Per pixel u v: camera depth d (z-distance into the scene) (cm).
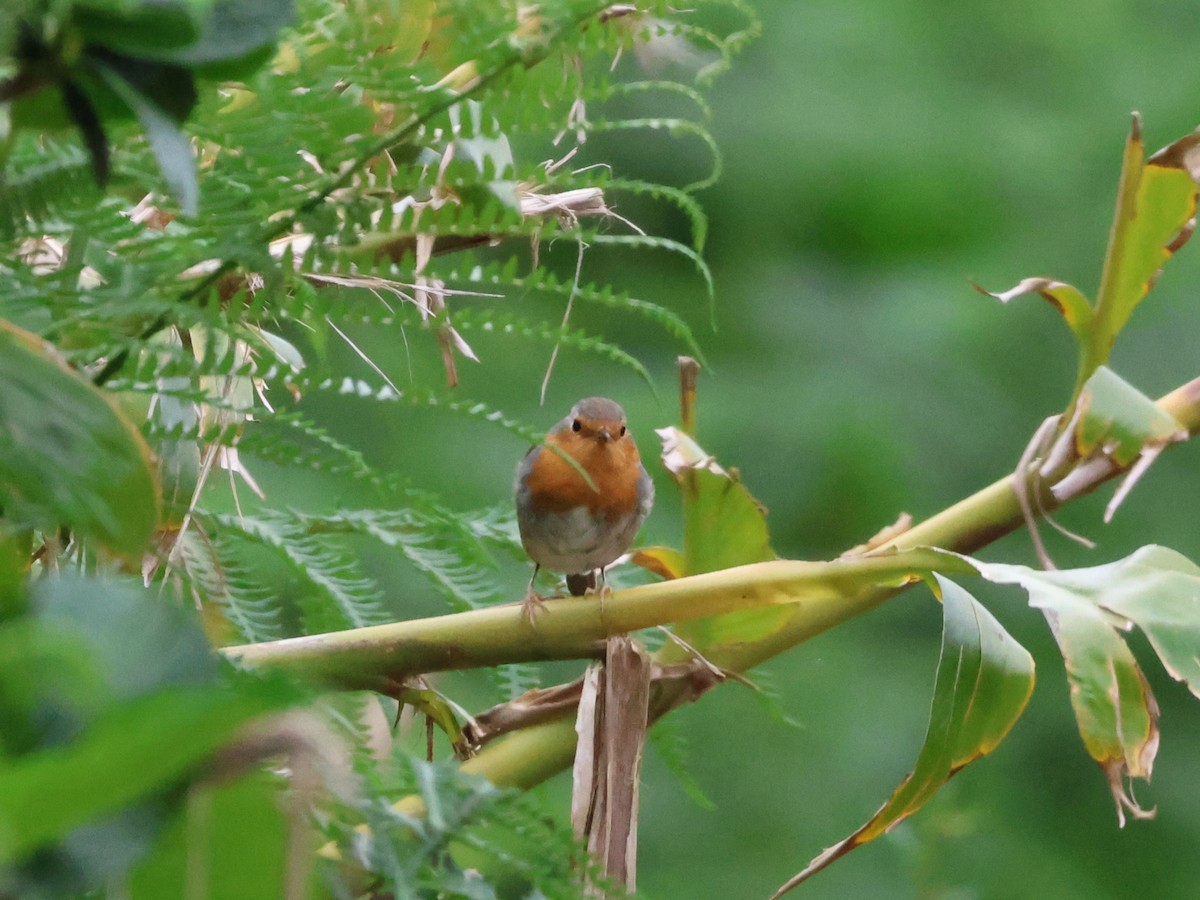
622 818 349
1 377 156
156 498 164
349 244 229
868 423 1216
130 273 224
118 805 110
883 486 1205
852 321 1277
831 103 1308
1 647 121
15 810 105
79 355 223
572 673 836
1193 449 1282
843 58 1332
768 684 411
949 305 1265
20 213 210
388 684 315
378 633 314
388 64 225
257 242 228
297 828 133
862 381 1247
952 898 458
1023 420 1249
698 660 398
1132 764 340
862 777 1155
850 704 1193
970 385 1248
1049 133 1326
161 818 123
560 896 214
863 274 1311
